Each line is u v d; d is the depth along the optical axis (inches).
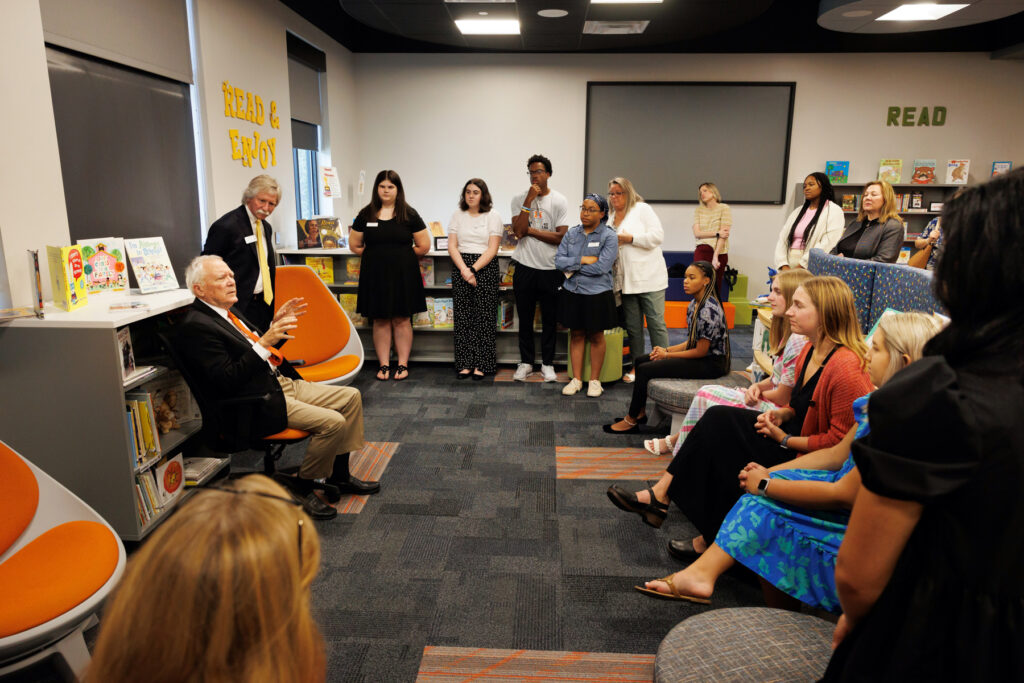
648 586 82.3
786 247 187.3
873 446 31.4
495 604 89.3
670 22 230.5
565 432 154.8
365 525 110.9
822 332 87.7
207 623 23.5
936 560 31.1
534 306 194.1
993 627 29.9
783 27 286.2
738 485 90.6
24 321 92.0
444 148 304.0
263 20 204.8
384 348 198.1
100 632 25.0
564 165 302.7
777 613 56.7
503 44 271.1
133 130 147.7
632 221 183.3
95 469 96.1
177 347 99.3
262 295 148.9
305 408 110.2
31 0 105.6
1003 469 28.7
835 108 292.0
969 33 281.9
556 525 111.2
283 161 221.6
